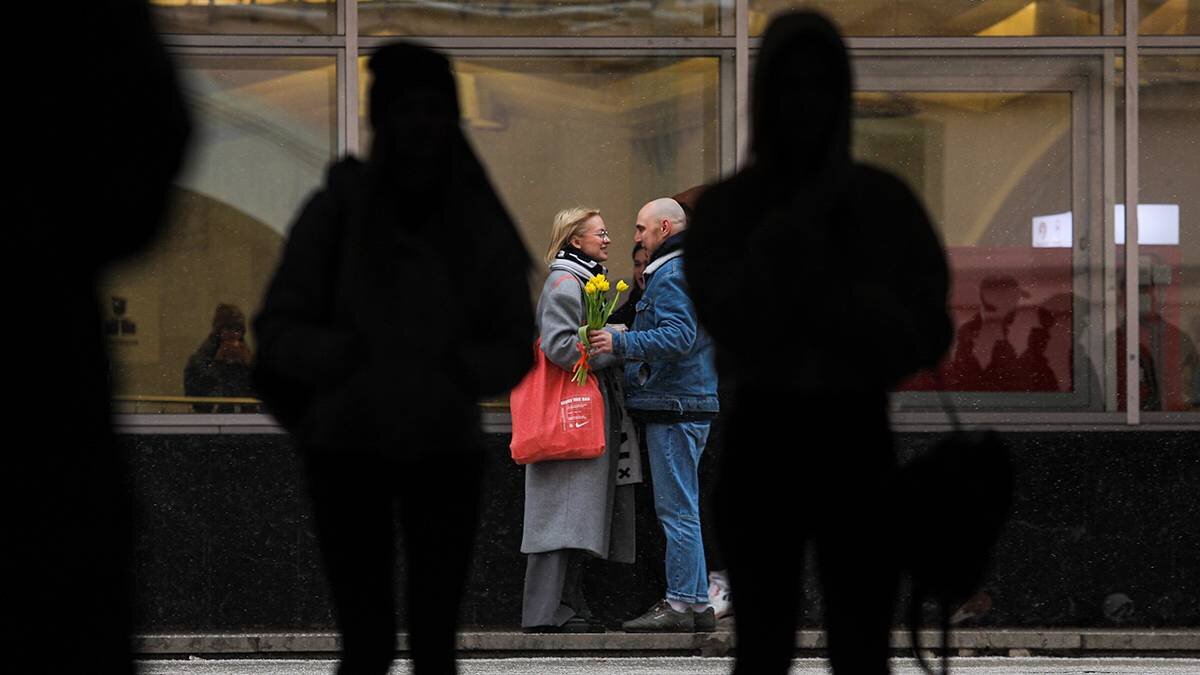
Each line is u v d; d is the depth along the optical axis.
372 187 12.67
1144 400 26.28
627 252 26.14
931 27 26.30
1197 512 25.91
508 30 26.08
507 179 26.11
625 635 24.00
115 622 8.82
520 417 23.42
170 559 25.23
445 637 12.88
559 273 23.70
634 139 26.19
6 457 8.55
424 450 12.51
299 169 25.91
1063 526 25.81
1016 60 26.38
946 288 11.96
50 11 8.55
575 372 23.45
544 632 24.12
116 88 8.63
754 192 12.21
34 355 8.56
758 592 12.21
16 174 8.59
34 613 8.62
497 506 25.44
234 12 25.84
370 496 12.77
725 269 12.03
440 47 25.98
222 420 25.45
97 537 8.71
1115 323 26.28
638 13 26.14
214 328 25.66
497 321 12.84
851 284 11.70
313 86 25.95
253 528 25.34
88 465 8.68
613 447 24.17
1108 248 26.33
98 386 8.78
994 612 25.66
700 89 26.19
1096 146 26.38
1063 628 25.61
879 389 11.86
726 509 12.17
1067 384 26.27
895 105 26.34
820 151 12.04
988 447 11.88
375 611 12.90
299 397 13.19
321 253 12.85
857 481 11.82
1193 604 25.77
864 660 12.12
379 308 12.59
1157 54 26.39
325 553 12.91
